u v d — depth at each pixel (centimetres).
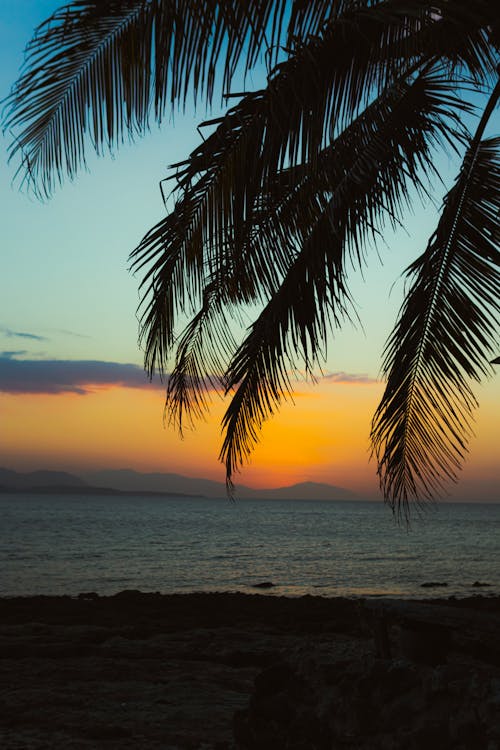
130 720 500
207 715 514
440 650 347
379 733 248
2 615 1283
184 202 434
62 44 363
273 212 496
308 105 396
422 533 8469
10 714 523
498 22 416
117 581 3170
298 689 285
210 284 527
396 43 407
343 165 451
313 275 501
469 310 511
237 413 570
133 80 364
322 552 5156
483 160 508
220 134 413
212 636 944
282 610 1334
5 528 7925
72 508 18962
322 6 363
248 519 13412
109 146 378
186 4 336
